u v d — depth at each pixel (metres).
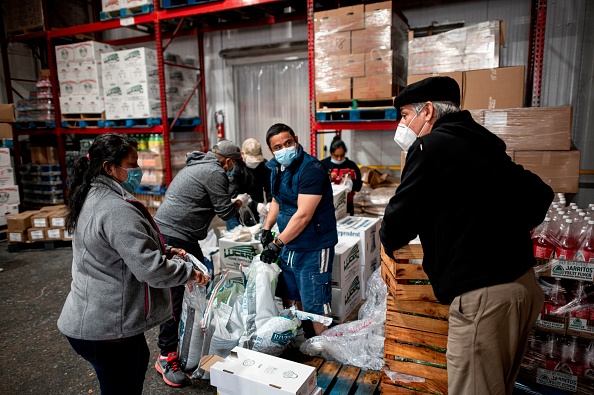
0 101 7.71
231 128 7.27
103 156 1.60
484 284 1.39
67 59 6.41
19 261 5.22
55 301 3.95
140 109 5.96
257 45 6.73
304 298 2.64
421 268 1.94
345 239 3.31
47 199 6.99
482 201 1.40
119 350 1.63
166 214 2.65
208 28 6.86
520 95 3.55
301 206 2.43
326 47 4.36
